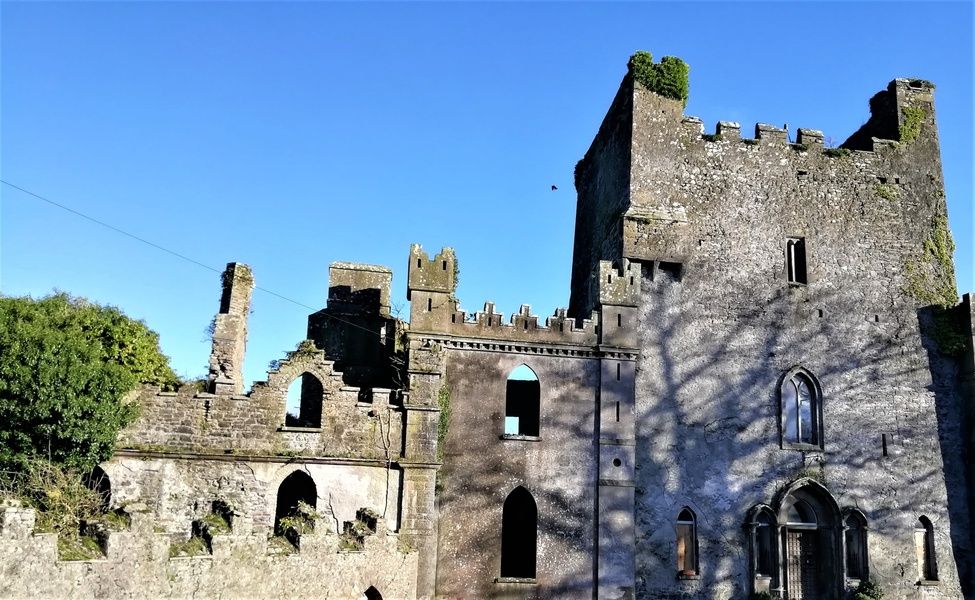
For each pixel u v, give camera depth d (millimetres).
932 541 35375
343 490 30078
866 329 37125
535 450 32688
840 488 35125
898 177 39375
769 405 35406
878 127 41938
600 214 41438
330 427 30453
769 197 37938
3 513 17328
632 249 36000
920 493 35719
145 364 30453
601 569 32000
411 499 30547
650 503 33438
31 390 24422
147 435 28859
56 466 23578
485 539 31547
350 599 25672
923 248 38750
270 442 29844
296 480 32812
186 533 23703
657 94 38438
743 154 38344
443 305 33031
